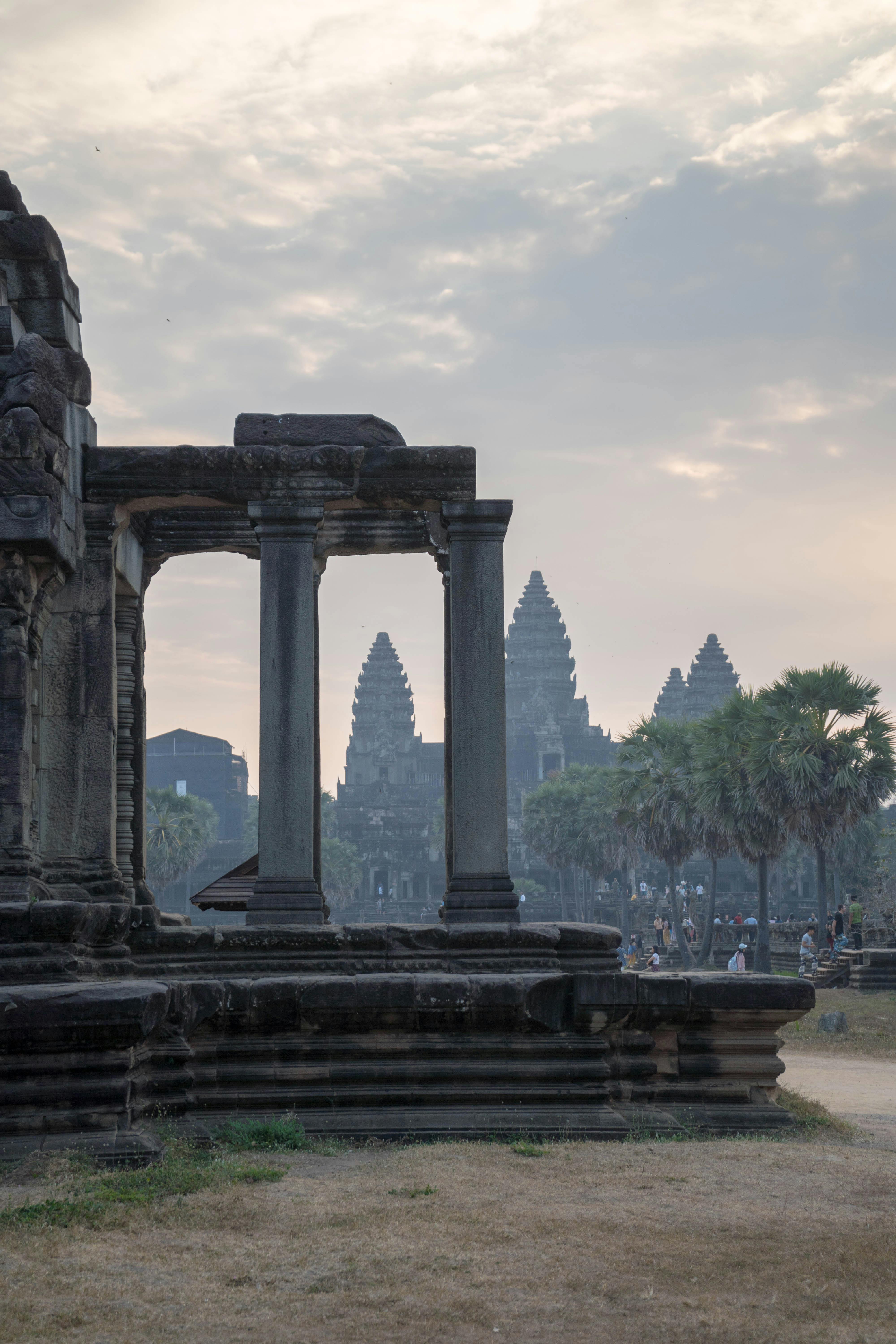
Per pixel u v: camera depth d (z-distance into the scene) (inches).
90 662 532.7
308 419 538.6
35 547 494.0
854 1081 716.7
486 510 534.0
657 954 2335.1
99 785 528.7
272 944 484.7
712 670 7701.8
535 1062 445.7
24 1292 240.1
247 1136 397.7
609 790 2336.4
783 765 1679.4
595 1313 230.2
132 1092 383.2
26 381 493.0
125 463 537.0
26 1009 368.5
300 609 520.4
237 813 6875.0
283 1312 230.2
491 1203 315.6
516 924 497.0
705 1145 414.0
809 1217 304.8
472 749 521.0
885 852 3048.7
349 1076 433.1
